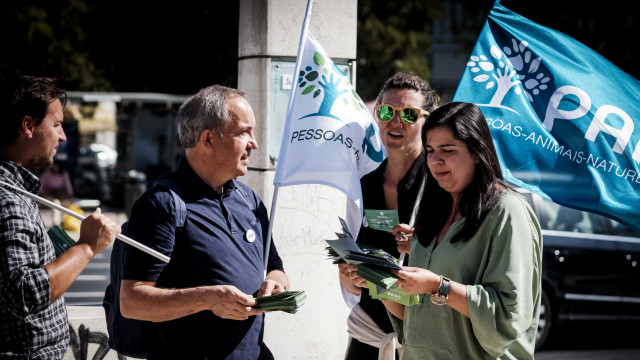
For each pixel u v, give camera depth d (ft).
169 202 9.15
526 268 8.66
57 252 9.64
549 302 26.84
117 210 68.69
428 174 9.59
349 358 12.20
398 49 63.72
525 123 12.42
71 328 12.64
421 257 9.51
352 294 12.17
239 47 15.96
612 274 27.35
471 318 8.54
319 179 12.11
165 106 57.57
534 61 12.76
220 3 42.01
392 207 12.19
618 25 51.47
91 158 73.36
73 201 60.18
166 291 8.86
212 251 9.30
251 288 9.53
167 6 42.19
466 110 9.16
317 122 12.21
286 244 15.43
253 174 15.60
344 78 12.60
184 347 9.28
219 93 9.61
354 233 12.41
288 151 12.01
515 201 8.87
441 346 9.10
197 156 9.61
